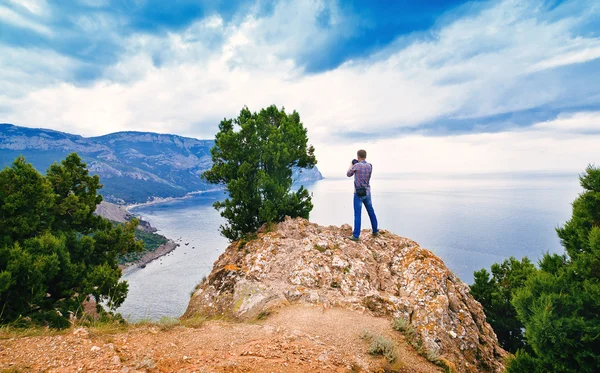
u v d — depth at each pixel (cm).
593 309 587
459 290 992
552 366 562
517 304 670
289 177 1669
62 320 1052
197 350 514
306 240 1198
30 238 1253
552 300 598
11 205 1238
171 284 10031
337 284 978
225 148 1527
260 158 1550
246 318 798
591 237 655
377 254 1179
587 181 800
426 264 1033
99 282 1393
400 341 684
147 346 509
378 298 852
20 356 441
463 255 15150
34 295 1067
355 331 674
